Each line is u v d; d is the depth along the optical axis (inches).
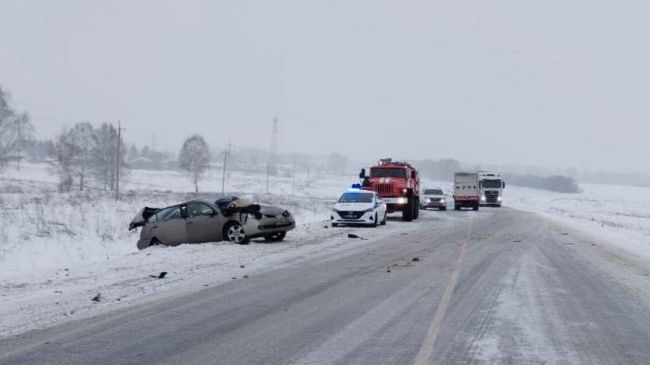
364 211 1030.4
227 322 327.3
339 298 396.8
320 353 267.9
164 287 432.5
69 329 310.7
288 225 756.0
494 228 1093.8
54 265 663.1
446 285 449.4
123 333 302.5
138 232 927.0
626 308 372.5
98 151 3152.1
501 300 390.9
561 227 1190.9
